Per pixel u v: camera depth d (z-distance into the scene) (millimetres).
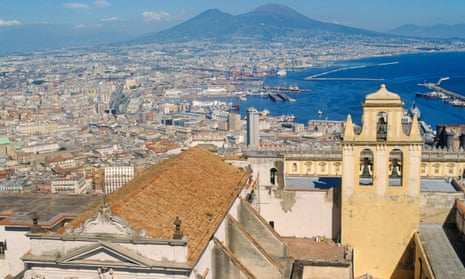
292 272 68000
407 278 76562
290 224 84500
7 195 80875
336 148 95812
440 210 78188
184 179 67500
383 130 75062
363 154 80688
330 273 68438
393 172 81375
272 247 72875
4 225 67938
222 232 65500
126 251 51750
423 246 72500
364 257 77438
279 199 84312
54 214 71875
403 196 75312
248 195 80500
